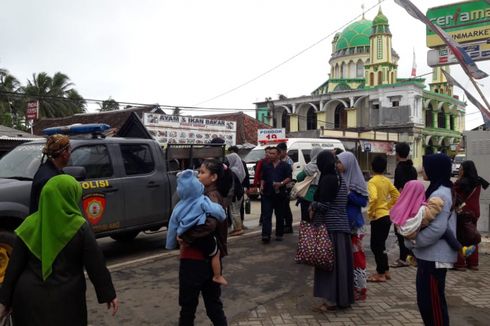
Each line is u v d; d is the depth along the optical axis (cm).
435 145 4884
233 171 888
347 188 493
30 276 278
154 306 504
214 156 897
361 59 5294
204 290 381
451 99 5059
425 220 358
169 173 795
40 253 278
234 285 583
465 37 1001
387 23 4841
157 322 459
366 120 4662
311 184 568
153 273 635
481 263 702
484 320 459
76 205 287
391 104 4494
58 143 319
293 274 635
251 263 694
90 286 573
